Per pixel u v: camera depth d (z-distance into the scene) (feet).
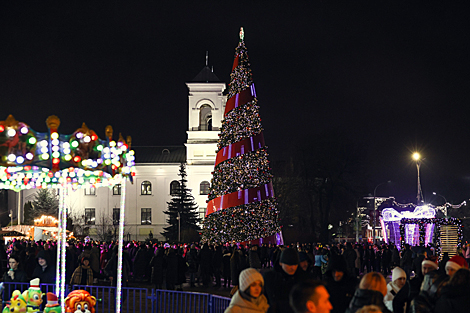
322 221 225.97
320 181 229.25
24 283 45.52
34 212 249.14
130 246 96.22
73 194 275.80
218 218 115.65
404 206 159.43
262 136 119.03
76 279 48.60
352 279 23.72
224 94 273.54
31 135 31.96
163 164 278.26
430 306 22.54
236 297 22.36
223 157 118.73
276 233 116.16
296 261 22.88
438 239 108.27
